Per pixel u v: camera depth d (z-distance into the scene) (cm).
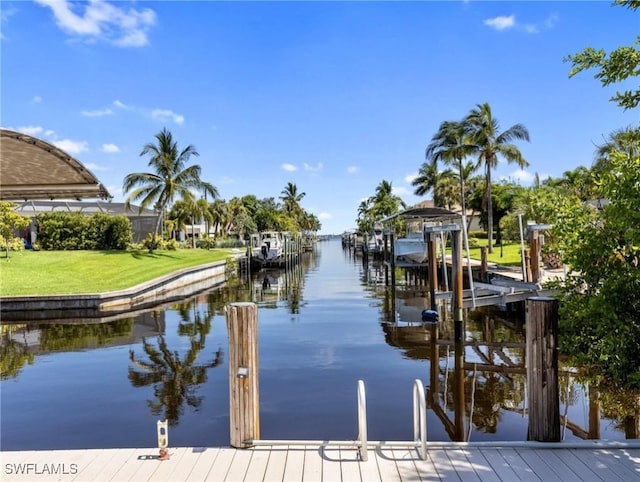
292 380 884
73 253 2909
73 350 1143
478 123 3238
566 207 604
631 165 495
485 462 421
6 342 1237
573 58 510
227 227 7112
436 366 977
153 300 2059
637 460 420
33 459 433
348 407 740
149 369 973
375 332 1322
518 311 1484
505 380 881
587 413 686
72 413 727
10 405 764
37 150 447
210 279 2973
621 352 523
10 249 2848
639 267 519
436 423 678
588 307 526
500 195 4209
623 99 494
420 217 2053
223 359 1051
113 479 395
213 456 436
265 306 1859
